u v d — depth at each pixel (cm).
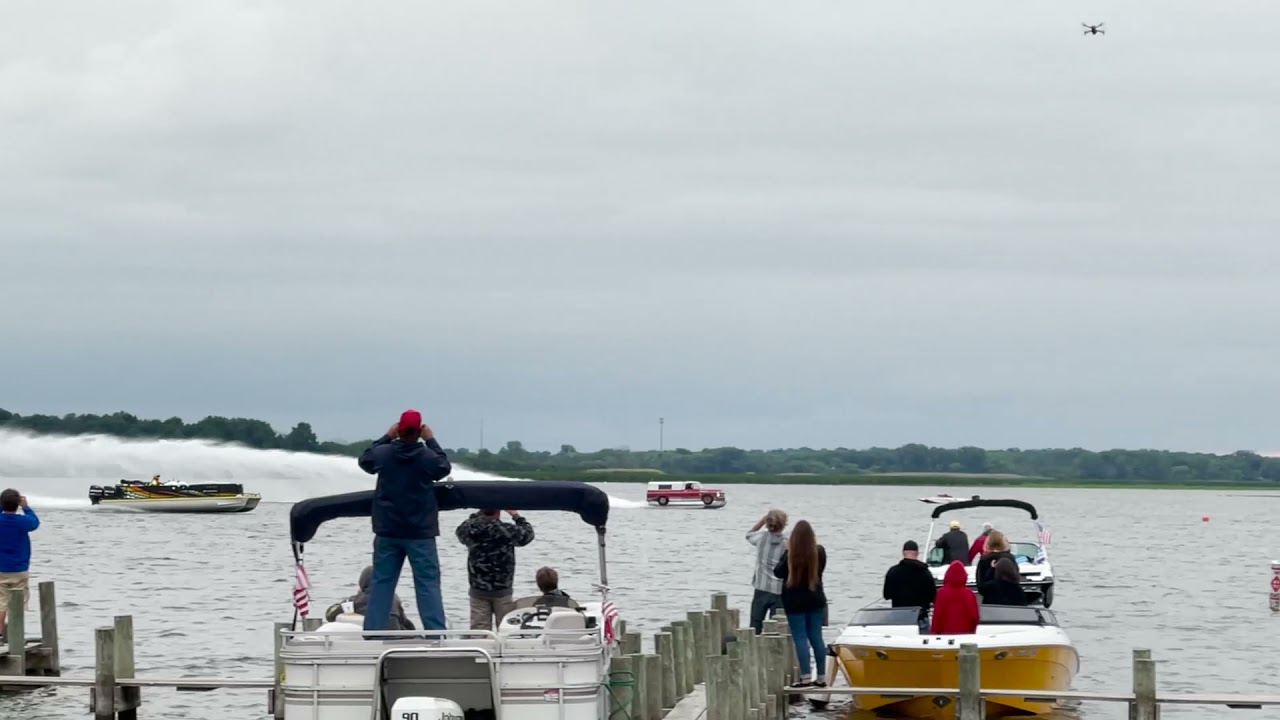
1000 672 2105
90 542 7406
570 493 1661
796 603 2280
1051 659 2130
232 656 3083
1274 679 2934
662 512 13225
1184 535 10756
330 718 1505
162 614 3981
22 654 2378
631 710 1717
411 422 1577
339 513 1681
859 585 5253
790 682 2431
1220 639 3662
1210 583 5675
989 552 2692
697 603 4303
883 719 2230
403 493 1571
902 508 16700
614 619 1661
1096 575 6159
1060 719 2308
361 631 1509
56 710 2323
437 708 1452
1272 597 4525
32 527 2392
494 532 1852
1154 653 3362
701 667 2316
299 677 1508
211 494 10000
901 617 2266
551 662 1502
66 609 4109
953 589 2169
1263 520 14975
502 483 1672
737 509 14575
